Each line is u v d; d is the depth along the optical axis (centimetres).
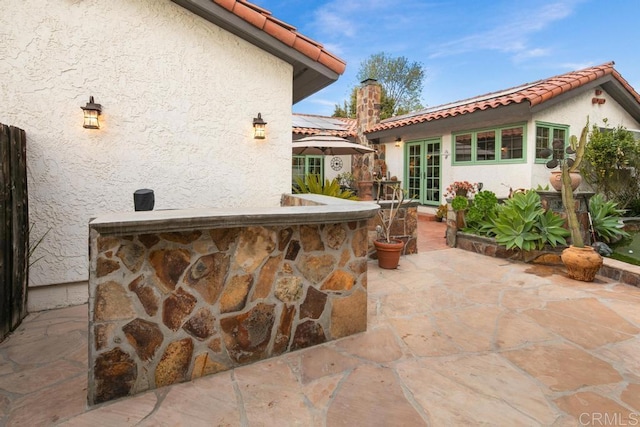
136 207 291
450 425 197
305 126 1284
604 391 227
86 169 373
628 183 863
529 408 211
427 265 543
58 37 353
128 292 215
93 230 203
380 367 255
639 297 400
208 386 230
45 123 352
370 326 324
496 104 763
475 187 898
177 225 212
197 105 427
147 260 220
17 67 338
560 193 549
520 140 798
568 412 207
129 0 382
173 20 405
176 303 230
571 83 752
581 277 462
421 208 1103
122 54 382
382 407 212
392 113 2289
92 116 364
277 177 484
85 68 366
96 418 200
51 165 357
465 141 944
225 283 246
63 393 223
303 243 277
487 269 521
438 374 247
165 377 229
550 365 258
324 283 289
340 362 262
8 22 333
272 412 207
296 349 278
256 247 256
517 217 562
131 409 208
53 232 362
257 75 460
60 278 368
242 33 434
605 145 802
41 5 344
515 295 409
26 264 341
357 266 306
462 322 334
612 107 918
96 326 208
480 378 242
